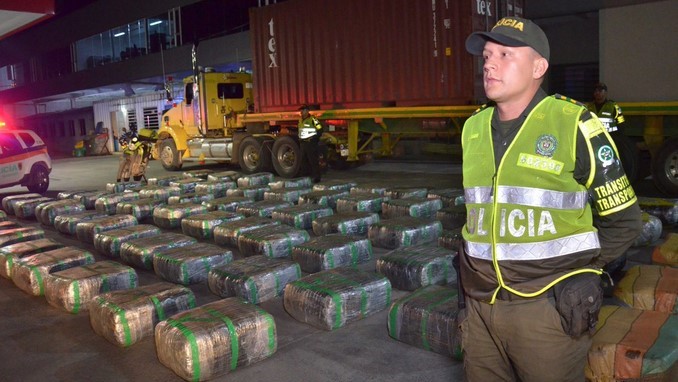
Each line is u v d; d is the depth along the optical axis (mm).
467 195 2279
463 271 2291
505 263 2104
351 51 14312
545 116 2090
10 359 4500
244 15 27094
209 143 17922
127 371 4152
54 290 5504
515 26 2080
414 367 3934
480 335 2295
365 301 4809
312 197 9617
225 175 13570
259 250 6695
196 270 6031
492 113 2260
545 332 2086
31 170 14469
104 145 36062
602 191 2043
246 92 18406
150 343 4598
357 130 14836
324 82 14938
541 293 2078
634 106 9648
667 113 9328
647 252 6254
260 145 16109
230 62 25875
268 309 5191
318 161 13398
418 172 14992
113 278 5562
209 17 28922
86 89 35875
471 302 2295
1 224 8930
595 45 16984
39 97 40812
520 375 2240
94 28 36406
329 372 3939
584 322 2039
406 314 4254
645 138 9930
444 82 12875
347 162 16422
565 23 17453
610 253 2119
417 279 5363
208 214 8617
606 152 2020
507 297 2133
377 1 13680
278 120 15922
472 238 2225
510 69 2086
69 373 4184
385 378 3805
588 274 2094
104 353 4492
